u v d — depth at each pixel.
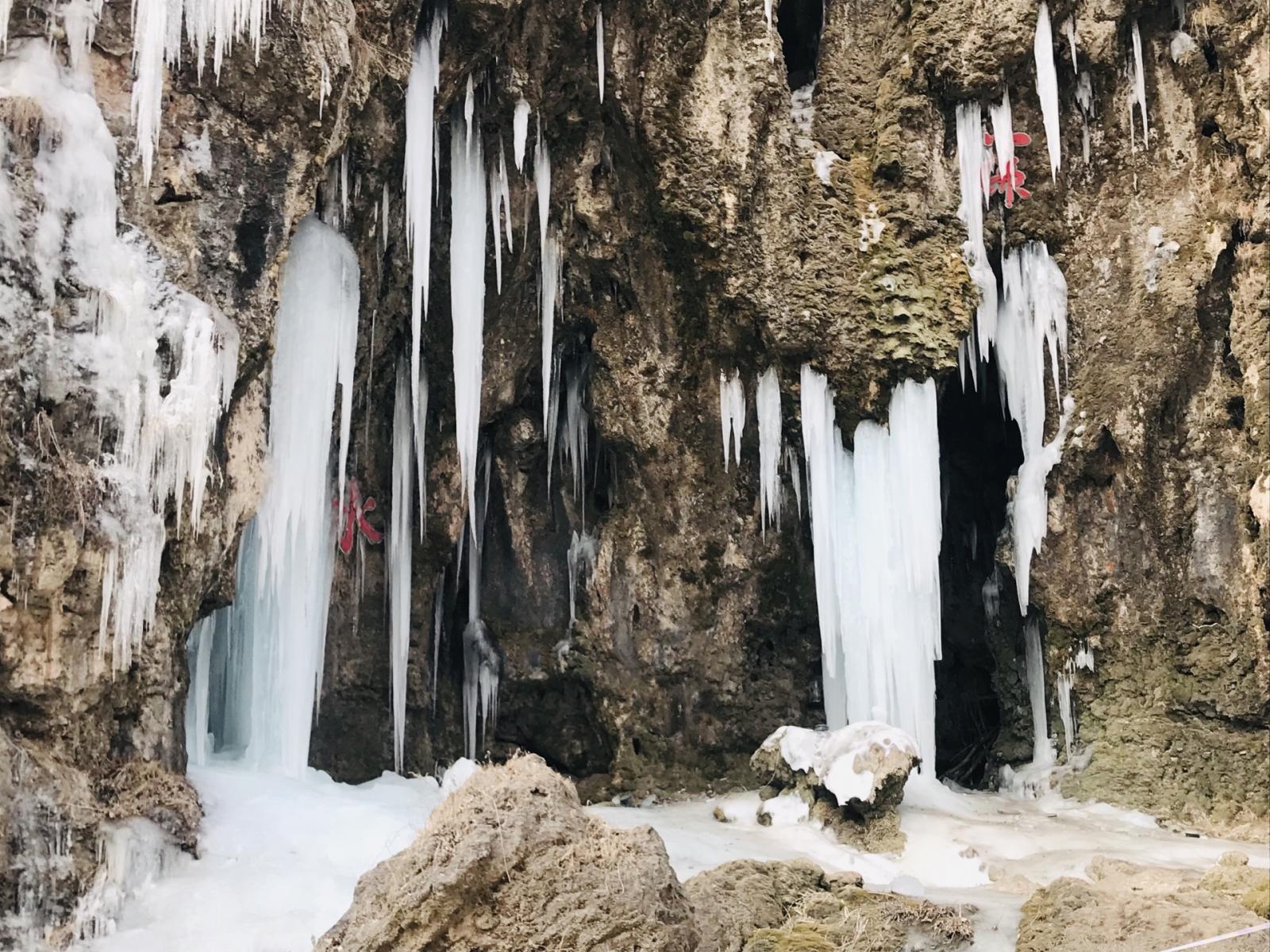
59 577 6.37
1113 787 10.46
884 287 10.55
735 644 11.54
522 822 5.10
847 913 6.76
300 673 8.78
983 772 11.98
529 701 11.82
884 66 11.19
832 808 9.16
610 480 11.77
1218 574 10.43
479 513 11.79
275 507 8.48
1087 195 11.13
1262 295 10.31
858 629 10.44
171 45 7.30
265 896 6.34
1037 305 11.13
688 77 10.29
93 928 6.08
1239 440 10.48
